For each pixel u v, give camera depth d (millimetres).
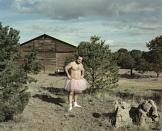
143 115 11547
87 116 12656
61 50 60500
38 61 12055
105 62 19094
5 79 11070
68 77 13766
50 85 25203
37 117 12320
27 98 11438
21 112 11484
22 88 12195
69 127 11195
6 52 11297
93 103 15258
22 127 10867
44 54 60906
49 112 13172
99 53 19141
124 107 11789
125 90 25047
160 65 26594
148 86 36406
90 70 19031
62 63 60594
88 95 17688
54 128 11016
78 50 19531
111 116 12328
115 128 11141
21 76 11398
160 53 26109
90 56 19078
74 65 13781
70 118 12359
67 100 15734
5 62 11297
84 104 14984
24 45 61312
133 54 60594
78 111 13453
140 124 11445
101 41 19578
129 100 16719
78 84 13711
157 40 26078
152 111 11688
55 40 60594
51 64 60688
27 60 11750
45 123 11570
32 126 11109
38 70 12070
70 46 60344
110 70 19328
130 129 11094
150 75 61156
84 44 19547
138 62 55656
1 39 11273
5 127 10766
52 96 16984
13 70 11383
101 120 12008
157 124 11453
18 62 11836
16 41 11625
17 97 11117
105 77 19297
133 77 56250
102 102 15805
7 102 10906
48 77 42125
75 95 14133
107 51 19469
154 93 21547
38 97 16312
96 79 19094
